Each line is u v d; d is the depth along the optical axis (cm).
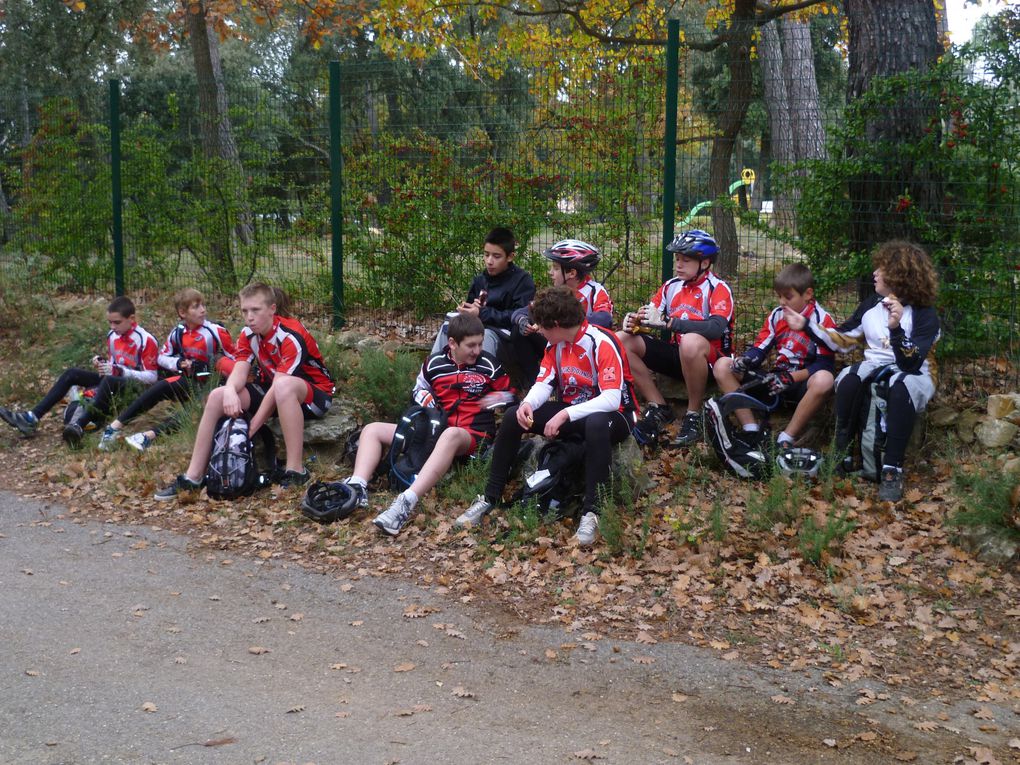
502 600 445
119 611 436
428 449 557
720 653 395
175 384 689
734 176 704
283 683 371
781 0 1157
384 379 666
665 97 683
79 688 363
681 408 649
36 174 1054
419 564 484
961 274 601
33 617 428
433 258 791
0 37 2502
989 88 588
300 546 510
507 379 578
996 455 536
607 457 501
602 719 346
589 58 715
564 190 731
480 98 759
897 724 342
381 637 411
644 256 708
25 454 682
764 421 581
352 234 817
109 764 312
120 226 988
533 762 317
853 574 453
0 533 536
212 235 920
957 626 411
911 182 616
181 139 933
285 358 605
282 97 849
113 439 671
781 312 594
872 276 632
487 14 1452
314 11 1598
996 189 588
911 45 655
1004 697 358
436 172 779
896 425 525
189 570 484
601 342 521
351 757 318
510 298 653
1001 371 591
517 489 546
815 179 639
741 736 335
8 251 1082
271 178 869
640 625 418
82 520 555
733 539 486
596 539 493
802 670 381
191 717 343
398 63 782
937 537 486
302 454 597
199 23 1399
